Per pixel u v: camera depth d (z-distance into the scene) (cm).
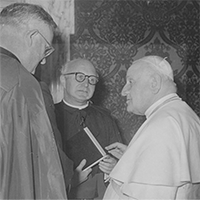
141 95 225
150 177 198
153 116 219
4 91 176
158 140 206
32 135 179
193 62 414
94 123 300
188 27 414
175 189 199
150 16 404
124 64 389
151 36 404
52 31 197
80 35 371
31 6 194
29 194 175
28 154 176
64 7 230
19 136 176
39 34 189
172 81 229
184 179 199
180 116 215
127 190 204
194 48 414
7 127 174
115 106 369
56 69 242
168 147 204
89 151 274
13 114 176
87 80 288
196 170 210
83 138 272
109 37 385
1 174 172
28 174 175
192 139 212
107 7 382
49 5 226
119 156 285
